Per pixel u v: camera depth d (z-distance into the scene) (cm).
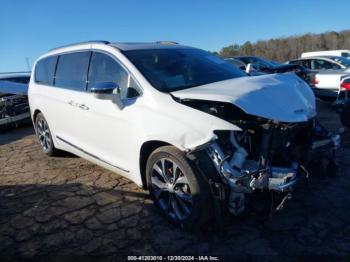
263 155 271
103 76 384
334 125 672
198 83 349
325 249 269
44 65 532
